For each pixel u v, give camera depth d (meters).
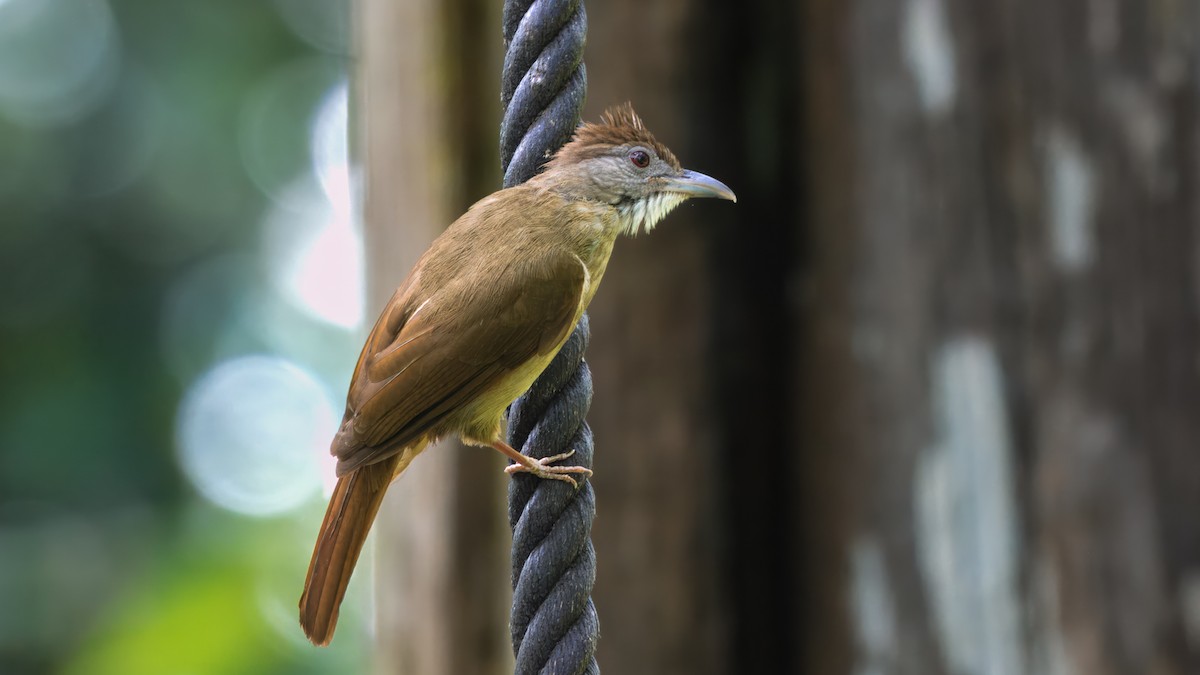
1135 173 11.07
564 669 7.05
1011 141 11.19
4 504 18.94
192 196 21.12
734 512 11.45
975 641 11.00
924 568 11.14
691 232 11.48
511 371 8.16
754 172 11.76
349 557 7.84
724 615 11.31
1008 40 11.21
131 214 20.73
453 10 11.52
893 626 11.18
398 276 11.92
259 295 21.30
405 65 11.77
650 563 11.27
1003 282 11.16
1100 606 10.91
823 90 11.61
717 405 11.42
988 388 11.12
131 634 15.98
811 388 11.53
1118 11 11.13
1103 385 11.00
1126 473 10.95
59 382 19.86
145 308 20.66
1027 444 11.07
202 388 20.59
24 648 17.23
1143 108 11.07
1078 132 11.13
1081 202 11.11
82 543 18.19
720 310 11.48
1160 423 10.92
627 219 9.12
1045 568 10.99
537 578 7.14
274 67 21.75
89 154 20.77
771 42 11.80
